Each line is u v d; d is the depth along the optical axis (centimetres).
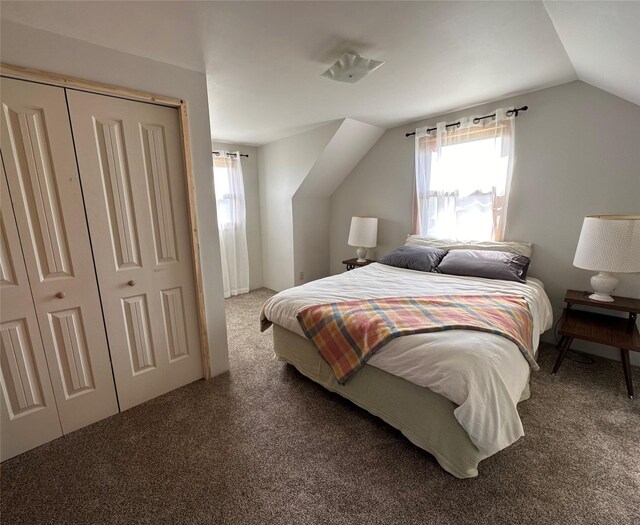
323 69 207
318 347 194
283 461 156
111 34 155
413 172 354
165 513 130
